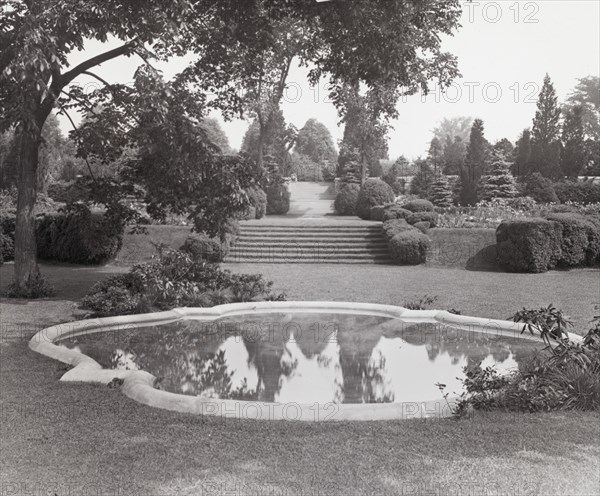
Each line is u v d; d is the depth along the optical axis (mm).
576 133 42344
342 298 12805
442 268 19203
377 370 7016
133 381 6047
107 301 10508
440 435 4707
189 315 10797
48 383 6285
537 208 25906
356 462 4160
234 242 21078
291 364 7309
